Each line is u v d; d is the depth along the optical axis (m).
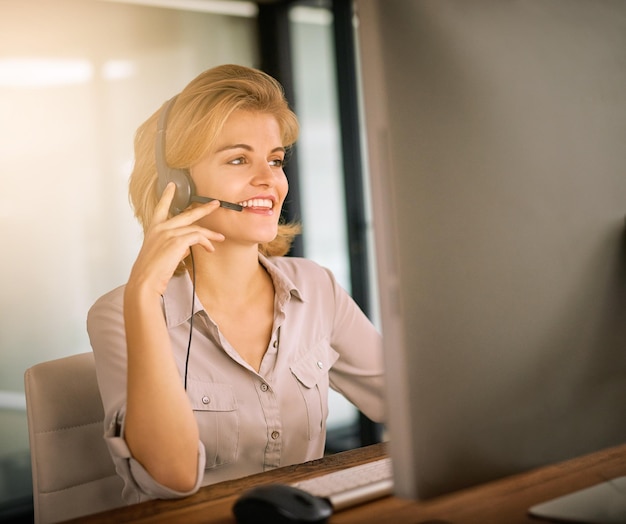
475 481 0.86
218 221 1.49
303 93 4.35
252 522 0.99
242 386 1.48
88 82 3.69
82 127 3.67
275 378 1.51
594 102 0.93
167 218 1.52
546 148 0.89
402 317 0.81
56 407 1.43
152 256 1.29
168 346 1.23
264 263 1.59
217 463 1.44
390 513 0.99
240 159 1.49
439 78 0.81
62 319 3.63
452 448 0.85
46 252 3.59
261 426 1.47
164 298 1.49
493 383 0.87
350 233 4.25
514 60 0.86
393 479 0.85
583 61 0.92
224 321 1.53
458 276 0.84
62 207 3.62
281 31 4.31
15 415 3.52
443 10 0.81
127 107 3.80
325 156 4.32
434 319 0.83
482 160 0.85
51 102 3.59
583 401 0.94
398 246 0.80
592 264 0.94
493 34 0.85
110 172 3.75
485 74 0.84
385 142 0.79
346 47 4.18
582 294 0.93
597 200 0.94
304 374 1.56
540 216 0.89
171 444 1.17
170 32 3.96
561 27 0.90
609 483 1.02
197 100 1.47
